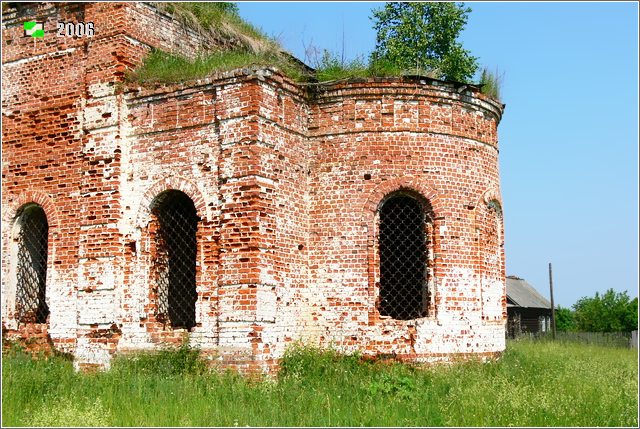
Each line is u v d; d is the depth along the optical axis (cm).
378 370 1380
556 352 2234
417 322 1420
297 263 1433
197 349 1351
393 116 1474
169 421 1012
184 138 1426
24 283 1594
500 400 1166
